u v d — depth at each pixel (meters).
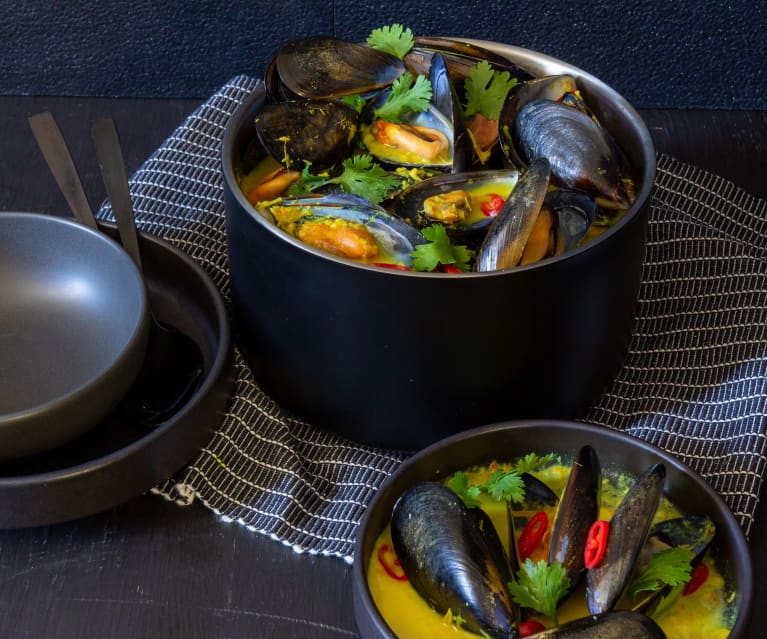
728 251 1.09
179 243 1.10
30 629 0.80
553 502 0.82
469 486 0.84
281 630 0.81
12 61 1.36
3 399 0.90
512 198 0.85
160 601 0.82
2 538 0.86
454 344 0.82
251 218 0.84
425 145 0.94
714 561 0.78
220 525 0.88
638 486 0.77
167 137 1.33
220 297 0.97
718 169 1.27
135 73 1.38
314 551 0.85
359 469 0.91
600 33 1.33
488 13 1.32
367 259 0.87
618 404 0.98
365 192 0.91
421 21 1.33
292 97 1.00
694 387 0.98
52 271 0.97
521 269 0.78
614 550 0.74
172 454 0.86
